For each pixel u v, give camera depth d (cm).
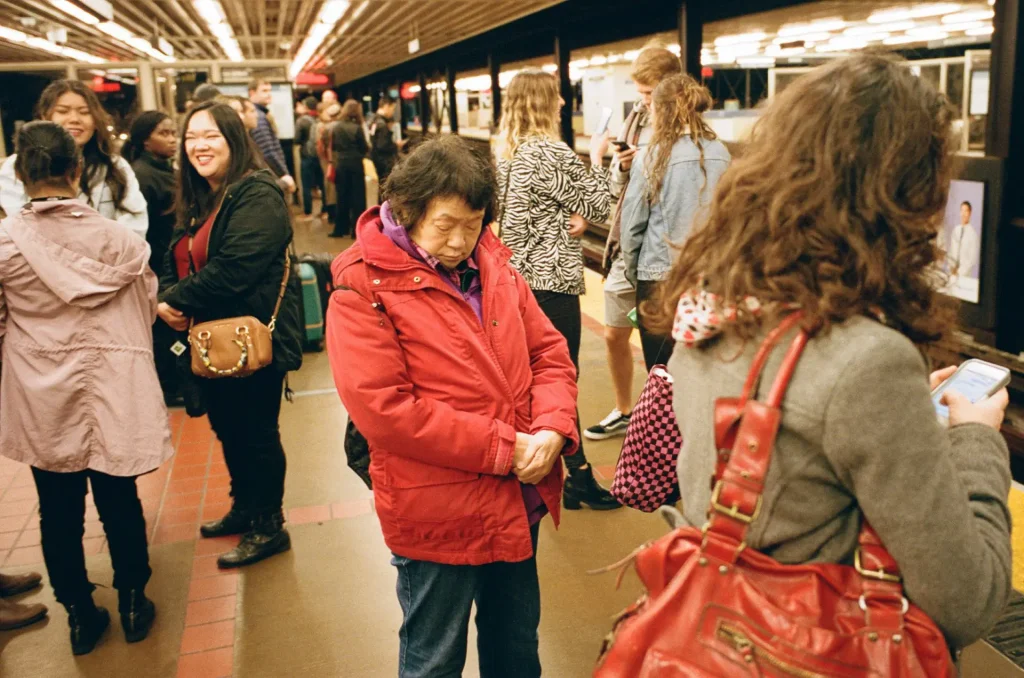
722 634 111
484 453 183
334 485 409
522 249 355
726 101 944
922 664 107
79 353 264
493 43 1580
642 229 341
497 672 217
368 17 1464
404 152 193
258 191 307
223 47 2306
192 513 385
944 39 758
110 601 319
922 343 116
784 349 113
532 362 214
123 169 373
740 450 112
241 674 270
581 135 1239
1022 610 280
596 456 424
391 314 186
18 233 258
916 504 105
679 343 130
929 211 113
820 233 110
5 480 428
